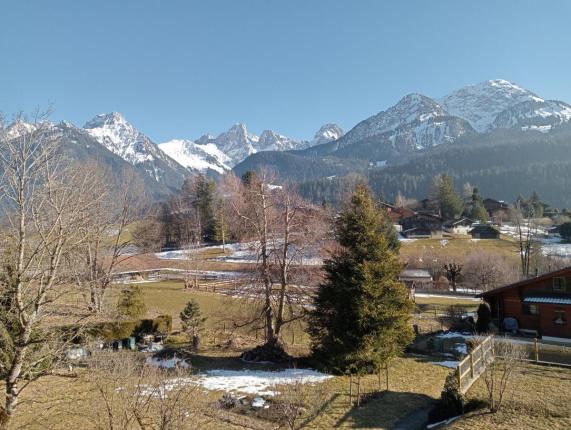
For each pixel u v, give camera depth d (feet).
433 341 104.17
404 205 518.78
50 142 46.78
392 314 79.10
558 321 106.11
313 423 59.77
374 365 80.84
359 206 84.58
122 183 134.31
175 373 74.43
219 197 310.65
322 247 91.40
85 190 72.33
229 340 111.24
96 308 85.97
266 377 79.71
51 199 45.39
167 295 171.63
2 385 67.21
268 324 94.38
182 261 238.89
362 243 81.41
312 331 85.71
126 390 51.08
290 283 93.71
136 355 86.74
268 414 62.49
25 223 44.91
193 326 108.27
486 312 116.37
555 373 68.08
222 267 222.89
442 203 435.12
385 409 65.16
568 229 341.62
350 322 80.18
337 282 81.61
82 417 55.67
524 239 334.03
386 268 80.48
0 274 46.60
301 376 79.82
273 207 95.71
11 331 53.16
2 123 43.37
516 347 70.03
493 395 58.90
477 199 464.65
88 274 75.20
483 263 225.15
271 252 93.81
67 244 54.90
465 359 63.31
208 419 59.06
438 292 209.77
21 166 43.21
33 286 48.83
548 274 108.99
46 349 54.80
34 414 57.82
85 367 71.67
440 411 59.62
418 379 80.23
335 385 75.20
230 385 74.64
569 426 49.78
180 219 312.50
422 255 267.39
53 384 67.00
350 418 61.67
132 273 214.90
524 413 53.83
